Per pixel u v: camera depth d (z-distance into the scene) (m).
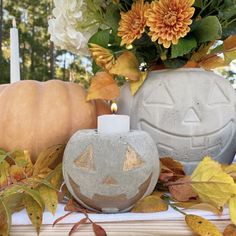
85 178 0.49
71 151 0.51
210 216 0.51
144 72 0.67
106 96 0.65
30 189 0.50
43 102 0.66
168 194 0.57
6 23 8.16
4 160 0.58
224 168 0.59
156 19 0.60
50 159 0.60
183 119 0.63
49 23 0.80
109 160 0.49
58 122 0.65
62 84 0.70
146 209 0.52
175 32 0.60
